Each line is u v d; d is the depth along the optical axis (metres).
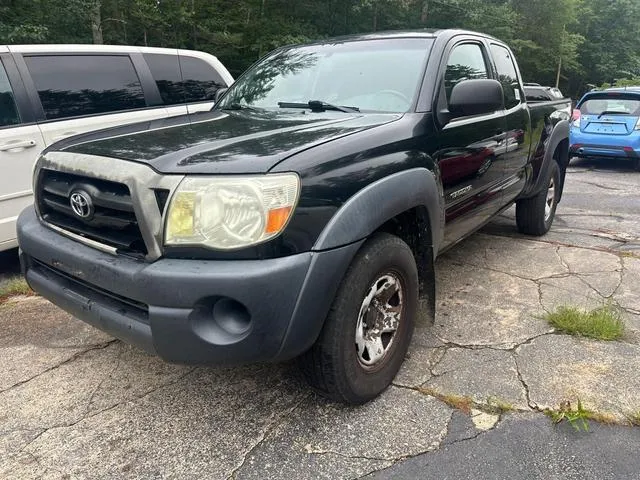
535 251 4.87
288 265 2.02
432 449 2.25
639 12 36.34
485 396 2.60
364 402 2.54
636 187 8.55
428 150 2.85
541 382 2.71
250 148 2.22
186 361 2.09
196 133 2.57
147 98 5.46
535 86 5.61
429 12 21.98
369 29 20.39
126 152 2.24
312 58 3.63
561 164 5.65
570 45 30.30
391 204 2.41
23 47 4.62
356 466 2.17
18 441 2.35
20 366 2.98
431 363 2.91
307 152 2.18
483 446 2.26
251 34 17.56
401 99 3.03
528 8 28.52
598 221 6.19
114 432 2.40
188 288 1.98
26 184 4.46
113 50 5.29
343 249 2.16
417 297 2.81
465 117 3.31
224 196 1.98
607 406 2.50
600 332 3.18
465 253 4.82
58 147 2.59
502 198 4.14
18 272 4.77
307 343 2.15
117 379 2.83
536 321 3.39
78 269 2.29
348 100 3.19
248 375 2.84
